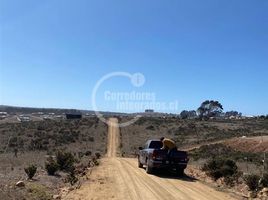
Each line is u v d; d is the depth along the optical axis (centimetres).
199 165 3503
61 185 1939
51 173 2366
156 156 2434
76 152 5953
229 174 2327
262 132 10156
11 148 6372
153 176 2384
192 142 8531
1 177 2062
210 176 2431
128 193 1697
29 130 9444
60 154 2778
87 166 3036
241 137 8062
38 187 1590
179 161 2445
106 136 9375
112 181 2081
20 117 15775
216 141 8269
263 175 1975
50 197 1476
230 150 6544
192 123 12656
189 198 1612
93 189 1794
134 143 8394
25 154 4888
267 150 6594
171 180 2214
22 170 2520
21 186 1631
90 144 7925
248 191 1881
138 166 3000
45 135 8575
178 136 9869
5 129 9588
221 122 13838
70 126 10831
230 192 1839
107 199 1558
